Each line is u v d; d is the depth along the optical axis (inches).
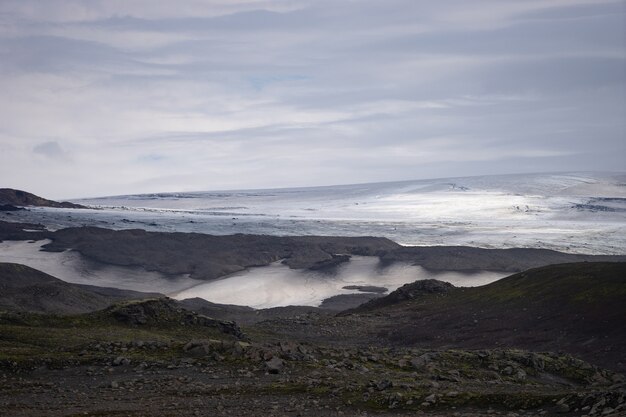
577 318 3531.0
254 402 1401.3
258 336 3486.7
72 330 2598.4
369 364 1822.1
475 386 1663.4
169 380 1647.4
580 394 1198.3
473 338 3577.8
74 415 1296.8
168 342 2034.9
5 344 2242.9
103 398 1486.2
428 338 3646.7
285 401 1402.6
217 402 1412.4
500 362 2004.2
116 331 2664.9
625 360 2815.0
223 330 2977.4
